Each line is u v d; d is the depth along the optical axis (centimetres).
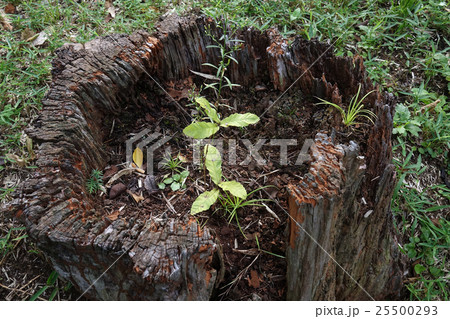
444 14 297
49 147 164
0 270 185
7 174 214
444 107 257
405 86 267
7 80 245
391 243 182
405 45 287
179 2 296
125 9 291
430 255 207
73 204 149
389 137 180
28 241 192
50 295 178
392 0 304
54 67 191
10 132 228
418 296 195
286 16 293
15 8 289
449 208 226
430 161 242
